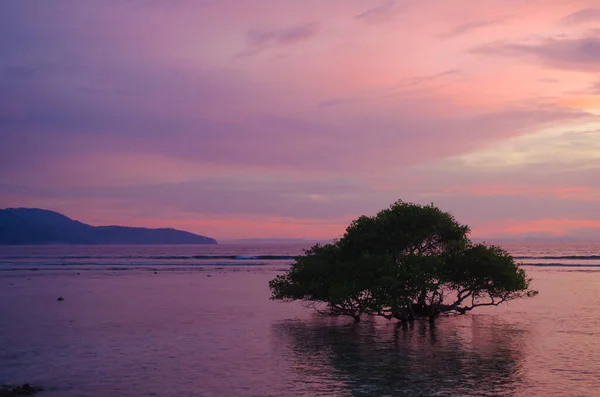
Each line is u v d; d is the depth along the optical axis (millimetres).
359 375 27953
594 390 25031
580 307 55125
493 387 25562
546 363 30344
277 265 155250
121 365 30359
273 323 45594
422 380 26875
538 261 171625
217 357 32312
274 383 26453
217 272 121188
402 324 44531
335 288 42344
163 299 64688
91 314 51312
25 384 25516
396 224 44969
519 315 49531
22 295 69875
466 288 45250
